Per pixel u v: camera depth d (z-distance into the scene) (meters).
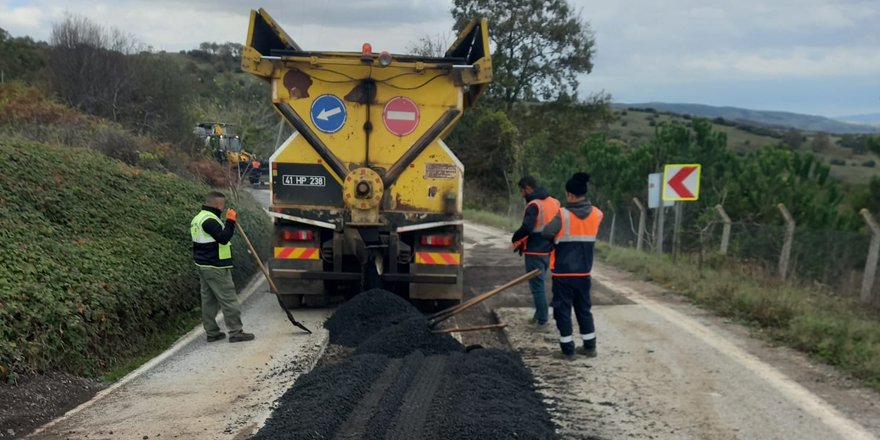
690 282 10.16
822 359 6.39
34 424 4.89
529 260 7.81
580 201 6.71
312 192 8.59
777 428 4.80
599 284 10.86
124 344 6.79
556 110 46.66
